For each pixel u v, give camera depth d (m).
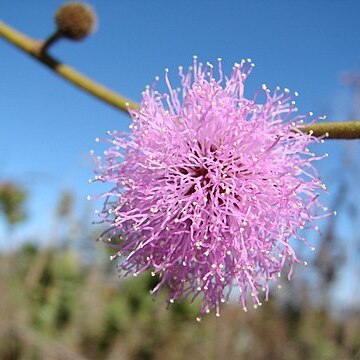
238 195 0.05
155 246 0.05
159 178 0.05
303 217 0.05
